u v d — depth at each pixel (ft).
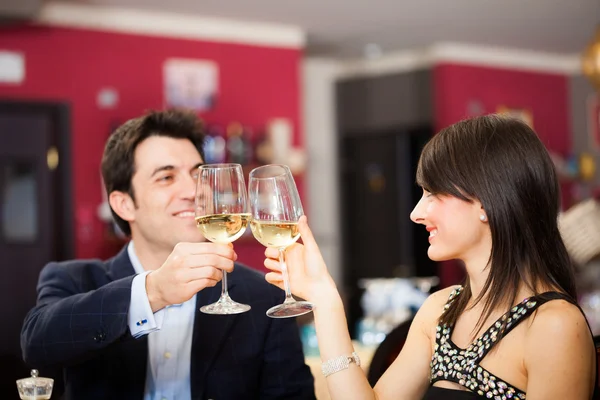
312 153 25.59
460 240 4.58
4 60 18.47
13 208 18.51
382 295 11.78
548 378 4.20
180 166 6.07
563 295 4.40
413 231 24.99
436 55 24.26
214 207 4.71
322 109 25.82
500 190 4.45
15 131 18.54
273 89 21.47
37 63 18.74
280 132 21.09
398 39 23.22
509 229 4.46
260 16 20.34
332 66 26.00
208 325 5.94
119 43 19.60
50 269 6.26
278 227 4.58
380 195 25.59
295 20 20.83
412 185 25.14
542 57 25.84
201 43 20.61
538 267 4.47
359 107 25.81
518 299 4.52
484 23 21.74
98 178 19.15
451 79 24.22
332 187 25.77
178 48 20.30
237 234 4.79
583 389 4.19
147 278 4.92
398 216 25.26
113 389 5.75
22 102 18.57
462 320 4.83
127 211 6.26
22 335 5.54
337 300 4.74
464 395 4.53
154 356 5.89
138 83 19.76
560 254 4.55
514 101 25.30
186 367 5.95
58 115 18.89
